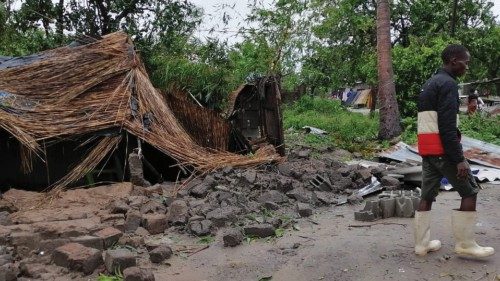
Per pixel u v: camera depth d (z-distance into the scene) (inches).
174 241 217.0
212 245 211.0
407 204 238.7
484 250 178.1
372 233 216.8
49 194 275.1
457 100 169.6
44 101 326.3
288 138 565.6
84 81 342.6
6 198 267.3
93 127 304.3
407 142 489.7
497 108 849.5
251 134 424.8
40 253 190.1
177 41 590.6
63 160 312.8
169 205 256.4
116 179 313.6
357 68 848.3
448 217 235.6
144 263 191.2
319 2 492.4
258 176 301.9
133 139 319.3
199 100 470.6
